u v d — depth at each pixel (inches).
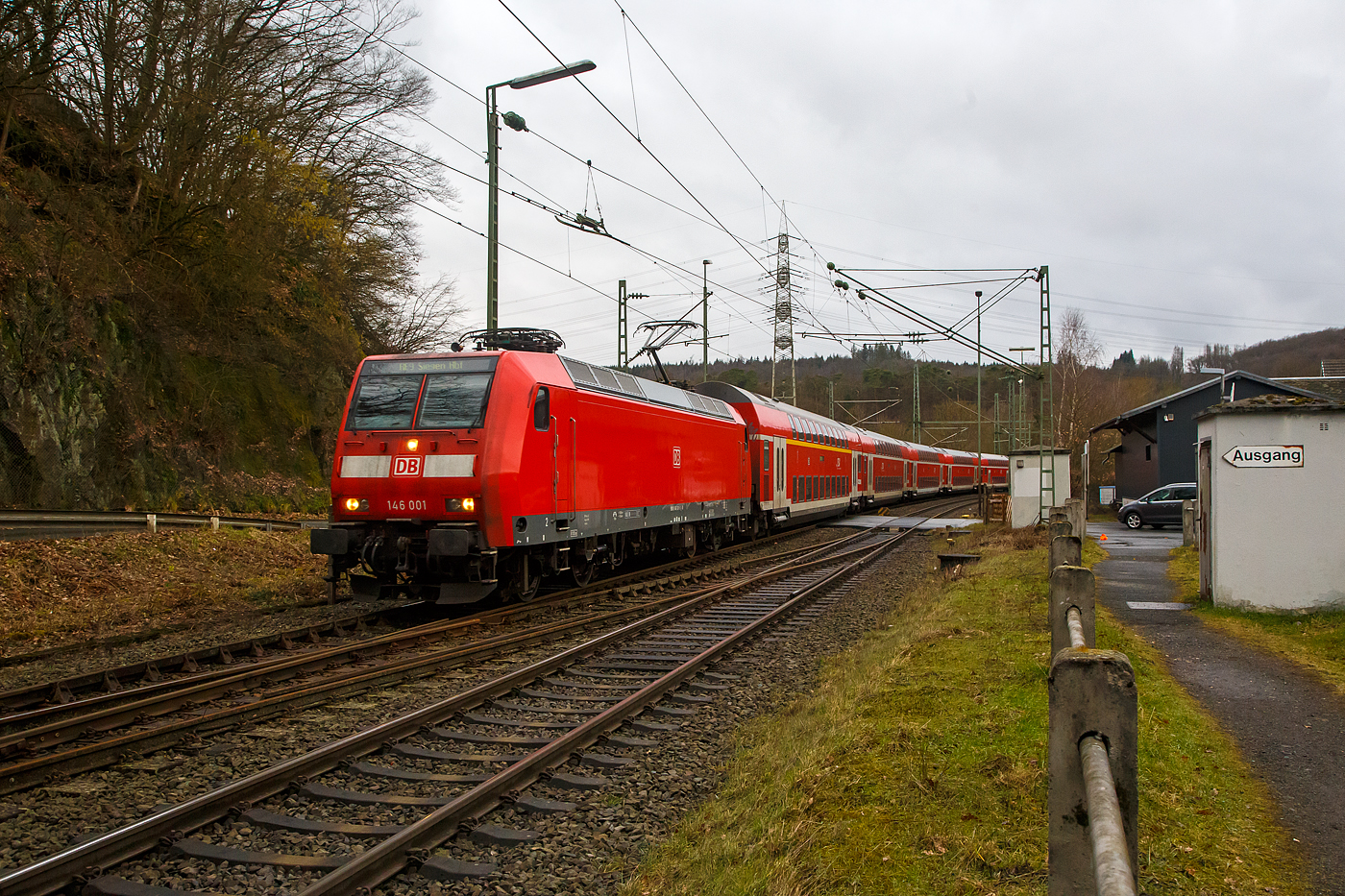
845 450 1359.5
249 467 915.4
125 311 801.6
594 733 259.3
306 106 1011.3
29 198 743.1
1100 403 2127.2
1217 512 430.0
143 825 179.5
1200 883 145.4
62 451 692.1
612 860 185.0
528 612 480.1
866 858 163.8
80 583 524.4
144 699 284.2
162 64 832.9
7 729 258.8
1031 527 909.2
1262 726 237.3
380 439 462.0
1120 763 104.5
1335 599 406.3
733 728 283.1
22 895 158.1
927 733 231.5
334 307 1168.8
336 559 473.1
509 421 458.0
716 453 796.0
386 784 221.6
